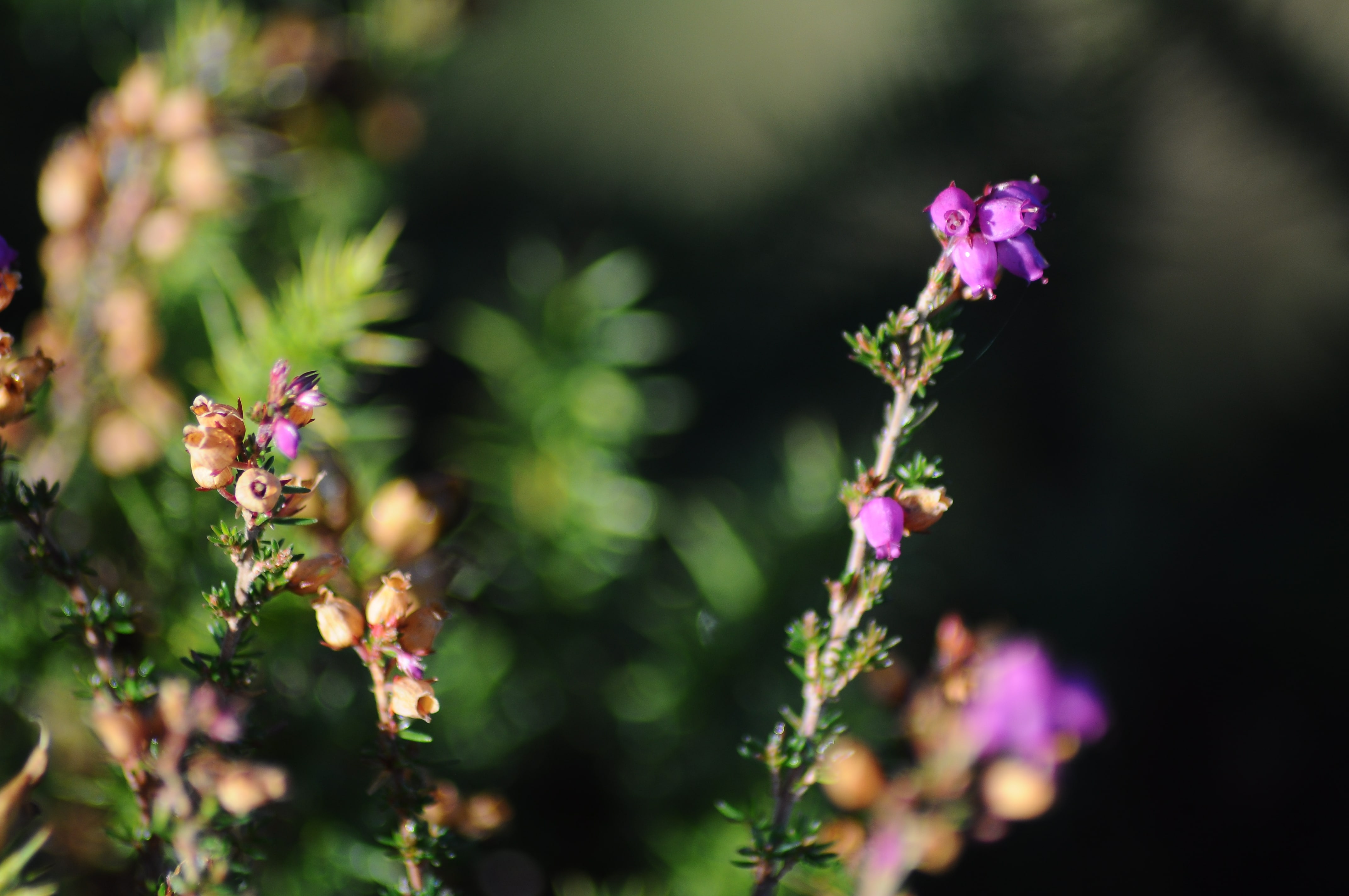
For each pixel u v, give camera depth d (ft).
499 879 1.62
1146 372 2.11
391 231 1.84
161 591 1.54
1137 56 1.85
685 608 1.80
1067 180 1.90
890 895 1.48
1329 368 2.10
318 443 1.45
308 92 1.73
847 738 1.59
